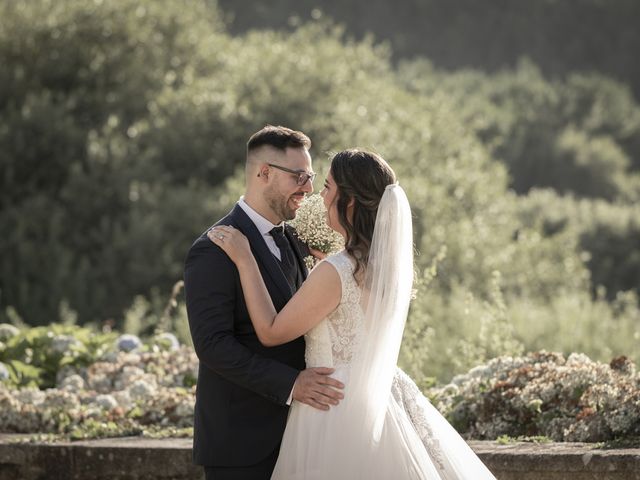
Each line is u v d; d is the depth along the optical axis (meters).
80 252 17.62
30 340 7.14
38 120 17.98
